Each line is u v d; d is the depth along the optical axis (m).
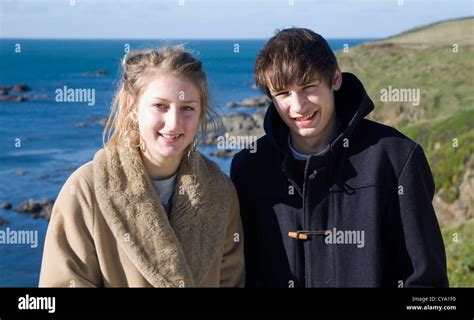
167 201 2.78
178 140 2.63
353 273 2.74
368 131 2.82
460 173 8.23
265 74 2.74
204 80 2.72
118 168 2.69
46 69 31.11
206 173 2.84
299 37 2.71
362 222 2.73
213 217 2.79
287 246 2.84
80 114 19.16
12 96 23.02
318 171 2.78
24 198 13.30
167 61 2.63
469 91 11.33
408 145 2.75
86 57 36.31
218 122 2.89
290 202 2.86
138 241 2.63
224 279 2.89
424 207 2.74
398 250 2.79
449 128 9.35
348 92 2.88
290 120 2.76
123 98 2.73
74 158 15.80
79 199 2.64
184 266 2.66
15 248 10.58
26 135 17.47
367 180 2.75
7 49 48.62
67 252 2.63
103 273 2.63
